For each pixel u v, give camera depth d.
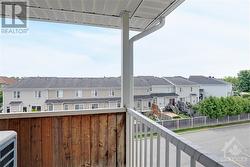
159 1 2.61
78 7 2.91
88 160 2.91
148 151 2.06
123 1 2.69
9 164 1.71
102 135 2.96
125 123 3.03
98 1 2.70
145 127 2.06
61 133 2.81
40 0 2.69
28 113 2.66
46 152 2.76
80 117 2.88
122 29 3.06
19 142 2.66
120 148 3.03
